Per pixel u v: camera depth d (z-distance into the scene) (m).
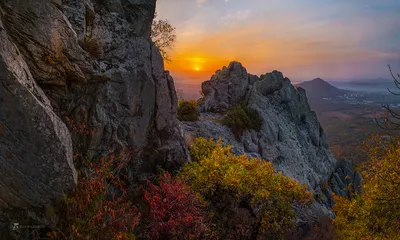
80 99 7.06
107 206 6.16
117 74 7.65
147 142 9.22
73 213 5.50
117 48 8.01
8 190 4.73
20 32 5.59
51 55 6.14
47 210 5.18
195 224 7.84
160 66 9.39
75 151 6.90
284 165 19.80
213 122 19.06
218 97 24.19
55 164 5.11
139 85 8.40
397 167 8.02
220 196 10.09
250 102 22.88
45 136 4.91
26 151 4.79
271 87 25.59
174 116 10.30
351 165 27.30
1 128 4.52
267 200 9.98
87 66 6.92
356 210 9.64
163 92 9.45
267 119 21.28
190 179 9.88
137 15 8.89
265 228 9.67
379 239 8.19
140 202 8.09
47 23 5.95
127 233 6.09
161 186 8.14
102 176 6.75
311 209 13.00
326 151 26.92
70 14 6.94
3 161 4.62
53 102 6.63
